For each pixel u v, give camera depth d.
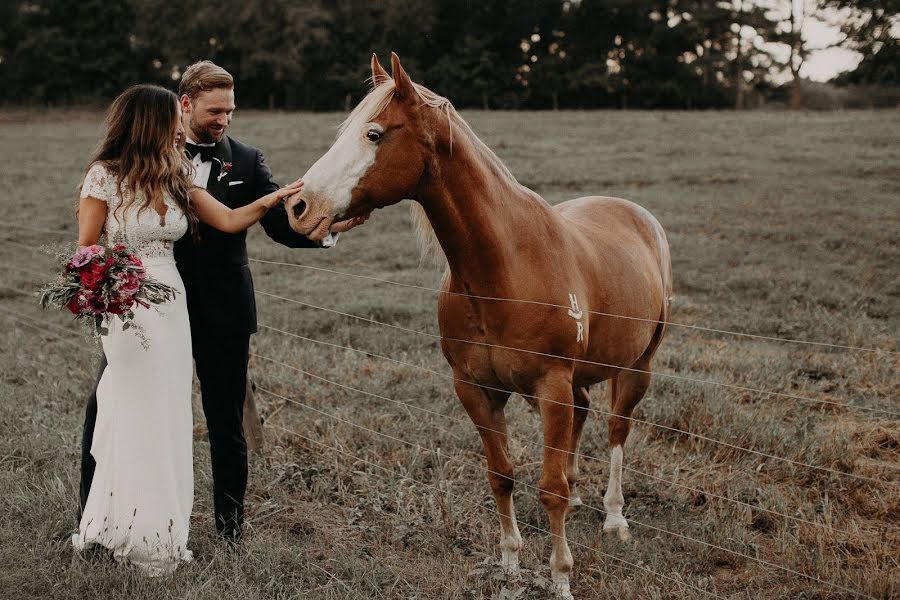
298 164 17.70
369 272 9.26
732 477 4.22
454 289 3.27
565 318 3.19
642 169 16.31
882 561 3.48
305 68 49.16
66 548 3.45
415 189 3.02
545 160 17.73
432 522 3.81
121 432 3.28
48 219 12.34
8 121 39.03
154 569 3.30
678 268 9.14
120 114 3.22
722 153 18.56
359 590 3.21
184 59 50.91
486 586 3.29
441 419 4.99
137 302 3.08
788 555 3.50
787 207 12.39
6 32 53.28
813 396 5.41
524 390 3.28
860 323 6.79
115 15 54.19
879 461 4.52
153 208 3.23
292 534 3.80
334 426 4.84
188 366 3.42
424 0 50.25
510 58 53.03
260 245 10.80
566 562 3.28
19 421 4.80
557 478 3.21
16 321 7.34
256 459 4.43
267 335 6.71
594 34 53.16
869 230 10.55
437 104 3.00
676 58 52.81
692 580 3.40
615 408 4.11
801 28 49.44
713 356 6.00
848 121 24.92
